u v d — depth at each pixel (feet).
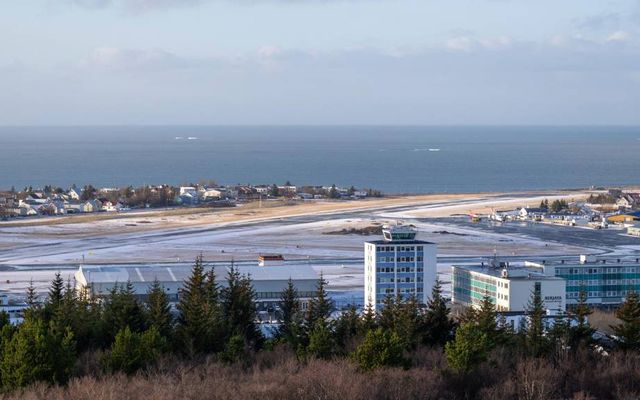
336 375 380.78
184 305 536.42
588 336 478.18
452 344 419.95
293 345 486.38
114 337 484.33
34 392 363.56
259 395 363.35
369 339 412.98
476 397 383.45
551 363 426.92
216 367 417.49
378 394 367.66
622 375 407.44
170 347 455.22
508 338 477.36
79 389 364.38
